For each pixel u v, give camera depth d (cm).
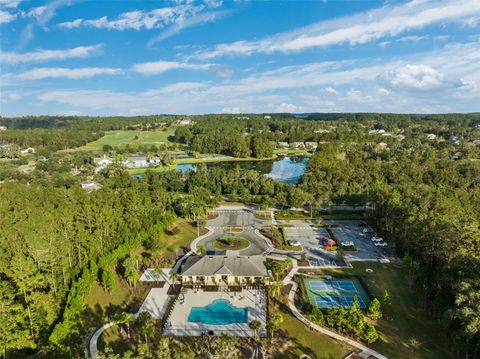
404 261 8544
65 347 5912
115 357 4906
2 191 13475
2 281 6306
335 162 17388
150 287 8006
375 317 6562
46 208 10794
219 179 18038
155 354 5678
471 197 11244
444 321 6097
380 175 16188
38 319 6109
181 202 13838
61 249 7600
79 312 6719
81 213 9950
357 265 9031
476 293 5041
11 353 5725
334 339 6131
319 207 13300
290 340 6103
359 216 13025
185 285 8038
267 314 6856
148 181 19012
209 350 5562
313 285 8050
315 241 10762
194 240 10919
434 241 7731
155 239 10144
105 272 7700
